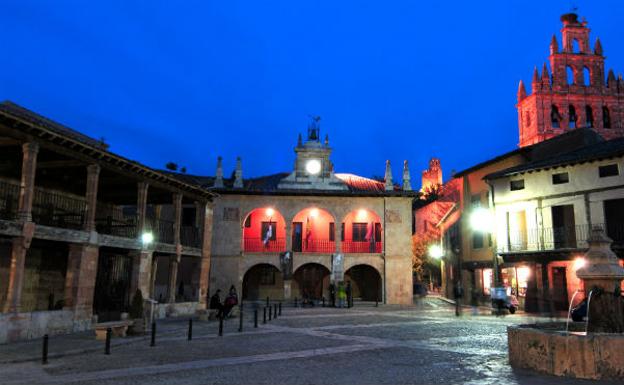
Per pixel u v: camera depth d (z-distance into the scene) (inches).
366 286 1679.4
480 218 1510.8
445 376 386.0
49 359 505.7
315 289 1664.6
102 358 506.0
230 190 1542.8
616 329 433.1
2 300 808.9
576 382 354.6
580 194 1179.9
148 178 958.4
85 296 773.9
